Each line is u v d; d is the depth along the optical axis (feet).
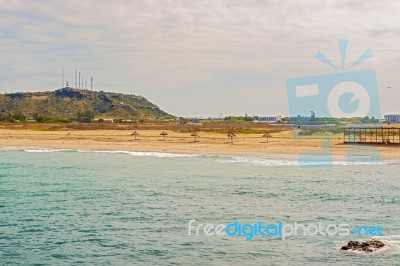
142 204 114.21
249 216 101.14
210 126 493.36
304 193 127.85
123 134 407.44
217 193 128.57
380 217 99.60
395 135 319.88
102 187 140.77
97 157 245.04
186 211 106.32
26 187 141.49
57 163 214.90
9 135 409.69
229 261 73.10
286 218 99.30
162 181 152.05
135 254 76.74
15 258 75.15
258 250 78.13
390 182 146.92
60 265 71.97
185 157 238.07
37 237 86.28
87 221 97.45
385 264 70.85
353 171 175.83
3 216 101.91
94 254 76.84
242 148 269.64
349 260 72.84
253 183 146.00
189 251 78.02
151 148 287.89
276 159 221.25
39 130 482.69
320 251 77.20
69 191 133.39
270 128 446.60
